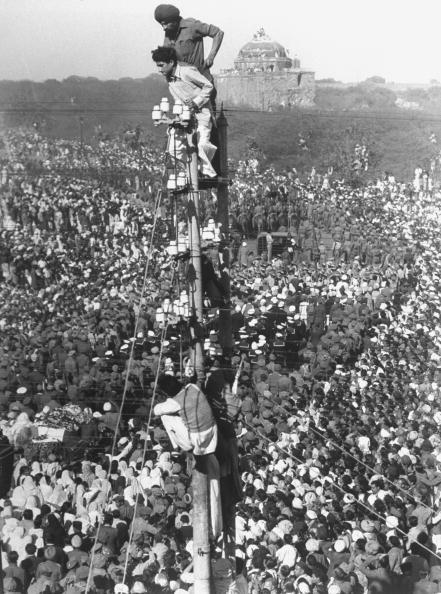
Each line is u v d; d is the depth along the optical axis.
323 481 24.23
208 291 15.12
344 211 61.56
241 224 60.12
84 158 70.19
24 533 20.61
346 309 43.19
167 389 14.20
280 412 30.41
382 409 30.75
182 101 14.97
